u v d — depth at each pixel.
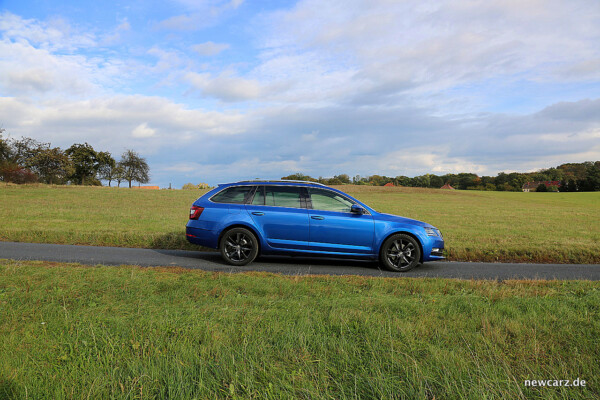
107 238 11.12
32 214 18.34
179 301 4.93
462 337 3.77
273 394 2.64
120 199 34.44
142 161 90.94
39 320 4.05
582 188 123.06
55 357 3.16
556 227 19.66
